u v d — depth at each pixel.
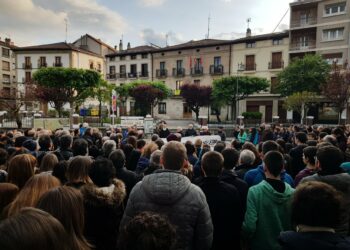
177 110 45.12
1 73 54.50
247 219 2.74
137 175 3.80
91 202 2.26
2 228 0.87
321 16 33.25
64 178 3.06
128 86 36.28
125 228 1.28
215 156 2.93
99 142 7.43
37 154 4.70
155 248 1.18
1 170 3.47
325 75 29.00
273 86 35.72
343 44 31.80
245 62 39.50
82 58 49.31
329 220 1.50
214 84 34.84
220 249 2.84
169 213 2.10
